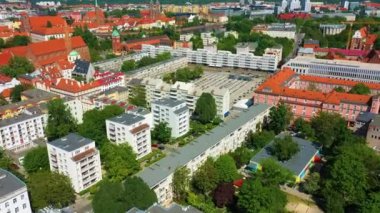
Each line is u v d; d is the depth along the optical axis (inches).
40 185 5231.3
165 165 5905.5
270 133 7539.4
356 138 6993.1
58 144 5900.6
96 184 6058.1
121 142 6943.9
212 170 5693.9
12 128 7347.4
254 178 5620.1
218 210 5428.2
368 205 5009.8
